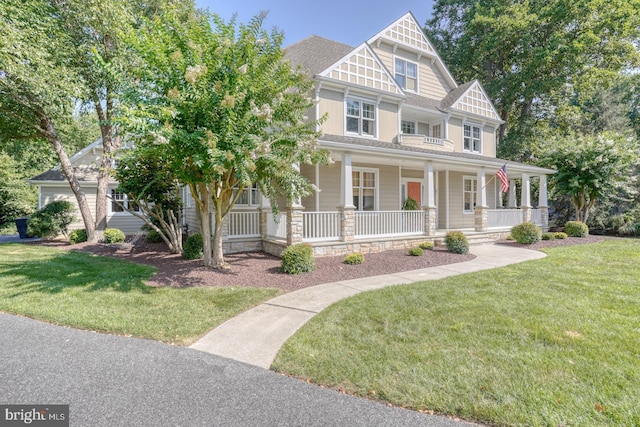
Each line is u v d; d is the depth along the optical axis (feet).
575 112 67.10
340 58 36.86
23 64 26.00
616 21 57.11
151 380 9.11
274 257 28.86
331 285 19.62
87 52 33.14
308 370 9.60
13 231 59.47
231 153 16.24
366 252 30.96
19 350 10.91
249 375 9.41
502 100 70.95
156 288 18.43
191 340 11.79
